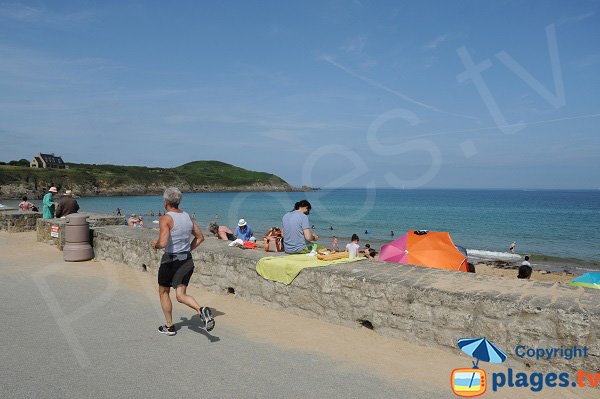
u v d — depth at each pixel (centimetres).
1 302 655
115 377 397
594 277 733
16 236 1521
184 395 364
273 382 392
